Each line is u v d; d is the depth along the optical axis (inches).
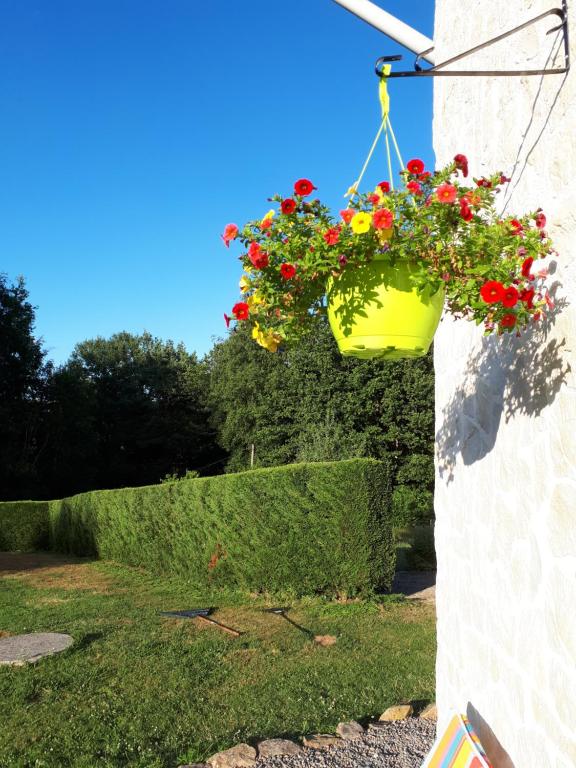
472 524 125.9
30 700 213.2
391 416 1097.4
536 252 79.4
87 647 279.7
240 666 248.4
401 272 82.9
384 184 85.4
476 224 79.8
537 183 95.3
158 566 521.7
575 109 82.7
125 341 1814.7
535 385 94.6
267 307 88.1
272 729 181.5
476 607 122.9
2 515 842.8
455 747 102.7
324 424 1075.3
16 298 1262.3
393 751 163.6
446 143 150.0
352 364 1109.7
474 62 128.5
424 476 1077.1
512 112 107.2
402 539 772.0
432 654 261.9
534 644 94.5
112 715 197.2
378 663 249.8
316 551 378.6
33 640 290.2
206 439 1699.1
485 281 78.0
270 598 387.9
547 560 90.3
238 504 413.4
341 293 85.8
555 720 86.8
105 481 1638.8
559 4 89.0
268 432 1242.0
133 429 1694.1
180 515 479.5
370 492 373.7
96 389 1669.5
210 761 160.2
